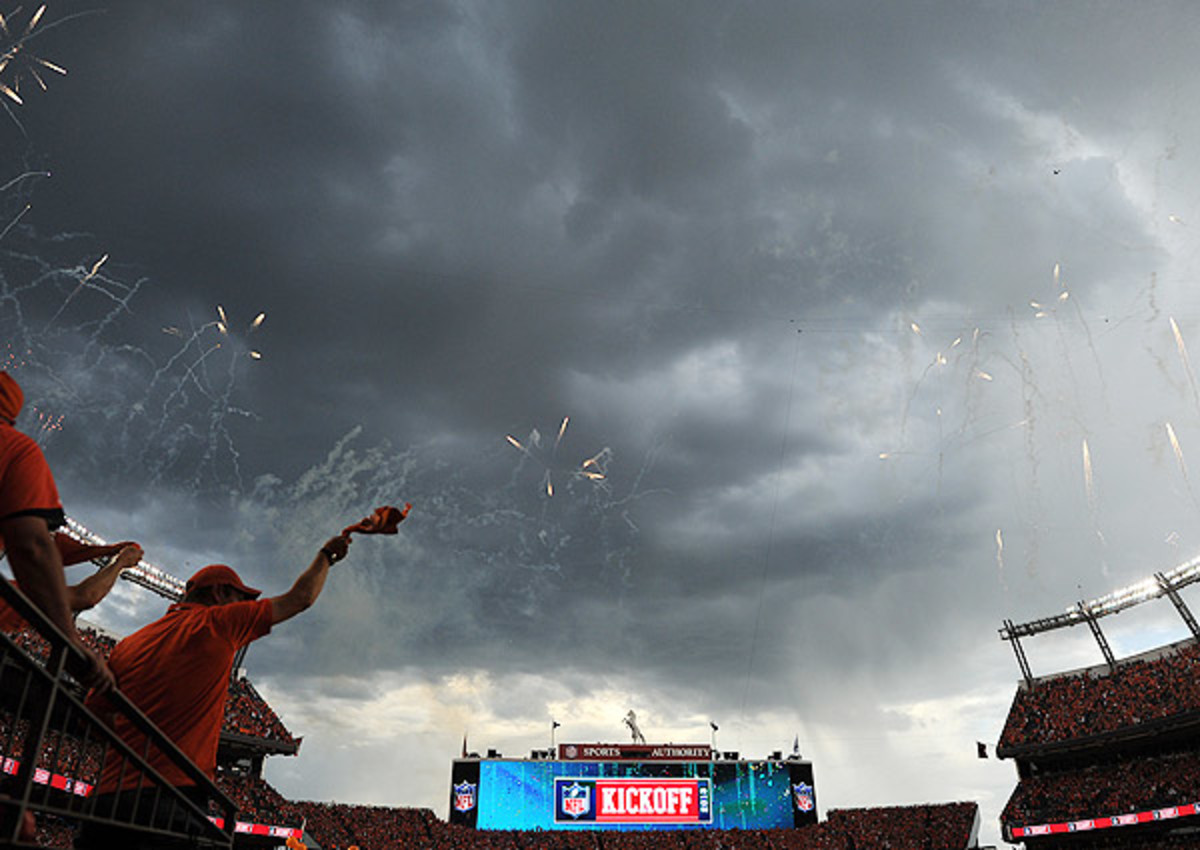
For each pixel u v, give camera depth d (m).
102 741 3.73
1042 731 70.25
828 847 78.75
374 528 4.73
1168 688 63.72
